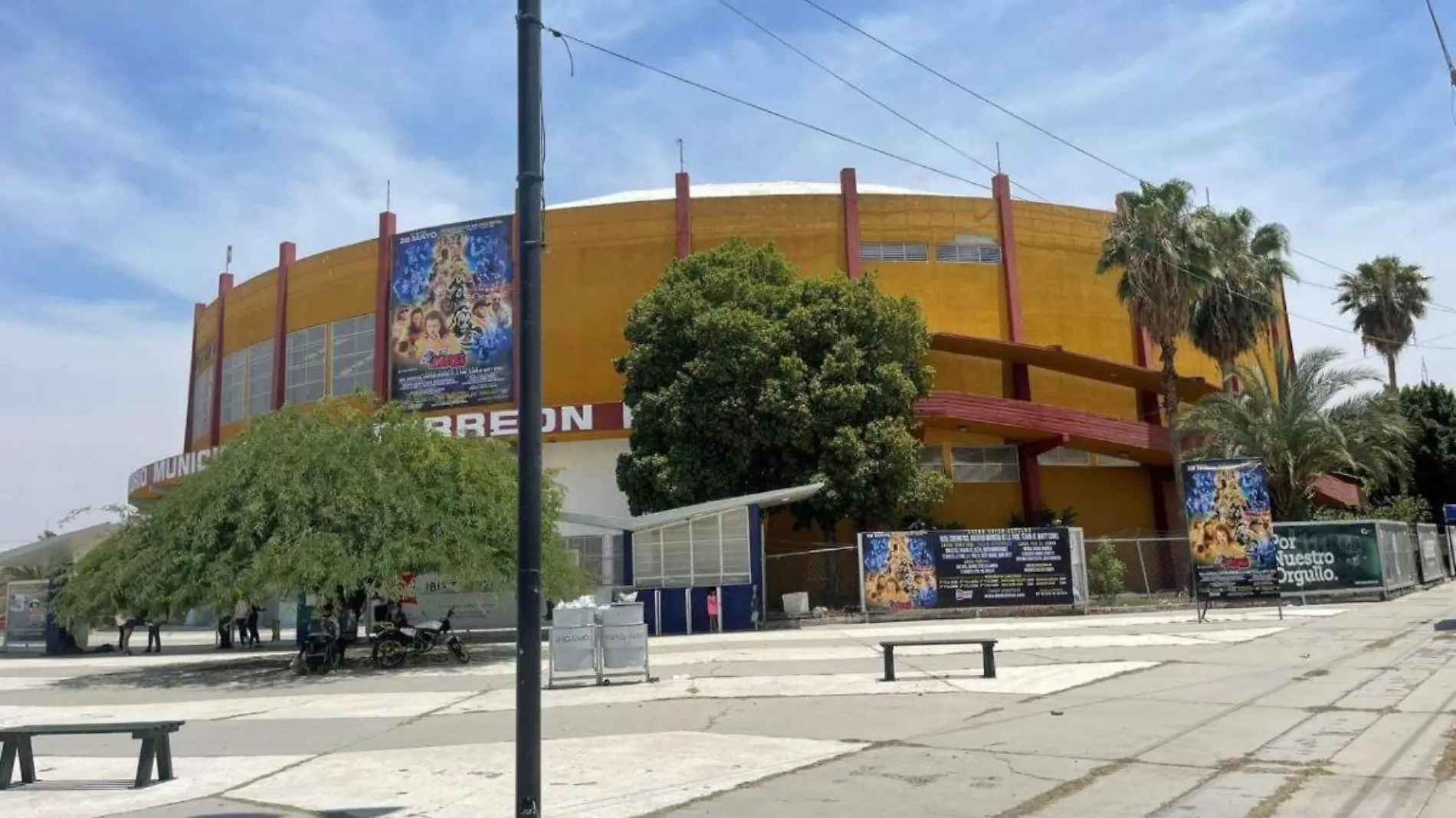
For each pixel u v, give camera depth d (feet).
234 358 161.07
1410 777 28.22
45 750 41.55
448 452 78.28
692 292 112.37
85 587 73.72
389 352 136.46
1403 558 113.09
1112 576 112.78
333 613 76.02
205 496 71.87
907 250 136.56
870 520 114.52
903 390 109.40
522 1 26.84
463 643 80.33
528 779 24.23
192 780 34.04
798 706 46.50
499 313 132.67
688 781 31.22
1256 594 86.07
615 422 124.88
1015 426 122.52
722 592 101.04
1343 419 118.52
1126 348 143.23
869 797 28.22
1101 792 27.81
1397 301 184.65
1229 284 125.39
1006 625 89.30
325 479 71.20
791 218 134.82
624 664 58.18
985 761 32.50
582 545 112.47
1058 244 141.79
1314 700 42.70
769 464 110.63
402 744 40.32
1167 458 134.51
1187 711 41.22
